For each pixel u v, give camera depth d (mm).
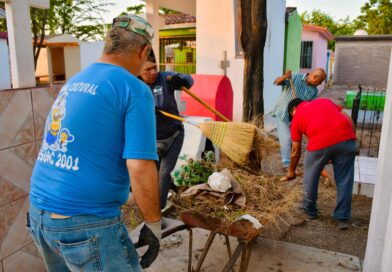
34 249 2916
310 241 3691
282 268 3168
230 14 8492
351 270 3152
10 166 2613
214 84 6281
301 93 5848
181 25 13328
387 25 29203
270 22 9617
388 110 2498
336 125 3703
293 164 3965
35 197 1689
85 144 1604
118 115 1637
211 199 2625
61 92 1766
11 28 2609
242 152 2838
